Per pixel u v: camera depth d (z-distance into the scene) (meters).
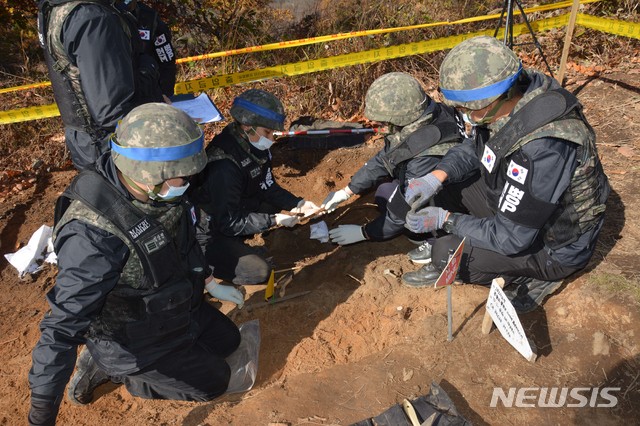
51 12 2.72
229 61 5.96
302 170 4.80
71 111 2.94
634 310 2.94
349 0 6.39
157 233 2.13
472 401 2.68
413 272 3.45
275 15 6.58
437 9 6.27
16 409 2.95
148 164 1.96
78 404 2.93
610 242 3.43
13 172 4.79
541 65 5.70
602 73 5.47
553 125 2.42
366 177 3.64
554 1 6.43
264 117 2.97
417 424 2.48
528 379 2.75
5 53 6.60
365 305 3.34
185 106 3.92
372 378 2.85
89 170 2.12
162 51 3.67
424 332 3.05
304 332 3.23
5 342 3.36
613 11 6.33
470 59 2.40
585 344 2.86
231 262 3.29
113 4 2.77
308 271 3.74
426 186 3.01
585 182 2.57
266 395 2.86
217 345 2.94
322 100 5.54
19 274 3.88
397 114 3.08
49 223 4.32
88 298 1.99
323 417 2.69
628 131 4.55
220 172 3.10
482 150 2.92
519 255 2.88
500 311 2.72
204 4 6.16
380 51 5.23
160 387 2.71
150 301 2.28
